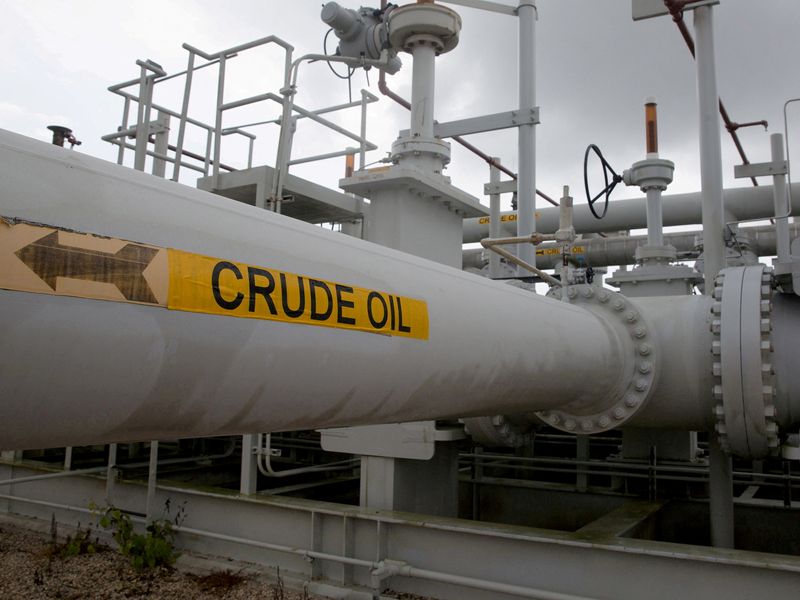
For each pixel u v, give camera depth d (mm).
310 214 6023
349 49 5285
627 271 6523
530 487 5957
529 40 6445
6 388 1134
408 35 4992
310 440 6688
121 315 1256
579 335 3291
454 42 5078
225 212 1556
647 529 4680
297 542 4734
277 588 4402
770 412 3320
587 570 3828
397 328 1954
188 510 5258
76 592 4617
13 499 6293
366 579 4488
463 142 7410
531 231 6293
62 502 6109
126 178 1369
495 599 4047
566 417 3926
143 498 5562
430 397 2229
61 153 1272
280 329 1570
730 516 4039
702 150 4539
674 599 3609
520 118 6406
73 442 1339
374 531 4465
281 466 7160
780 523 5102
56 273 1167
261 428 1694
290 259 1646
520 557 4016
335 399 1814
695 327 3857
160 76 5648
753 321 3357
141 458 6855
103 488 5852
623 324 3889
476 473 6242
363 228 6066
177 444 7656
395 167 4605
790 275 3574
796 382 3492
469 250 13656
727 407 3408
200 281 1396
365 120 6168
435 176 4863
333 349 1726
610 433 7898
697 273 6398
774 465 6902
